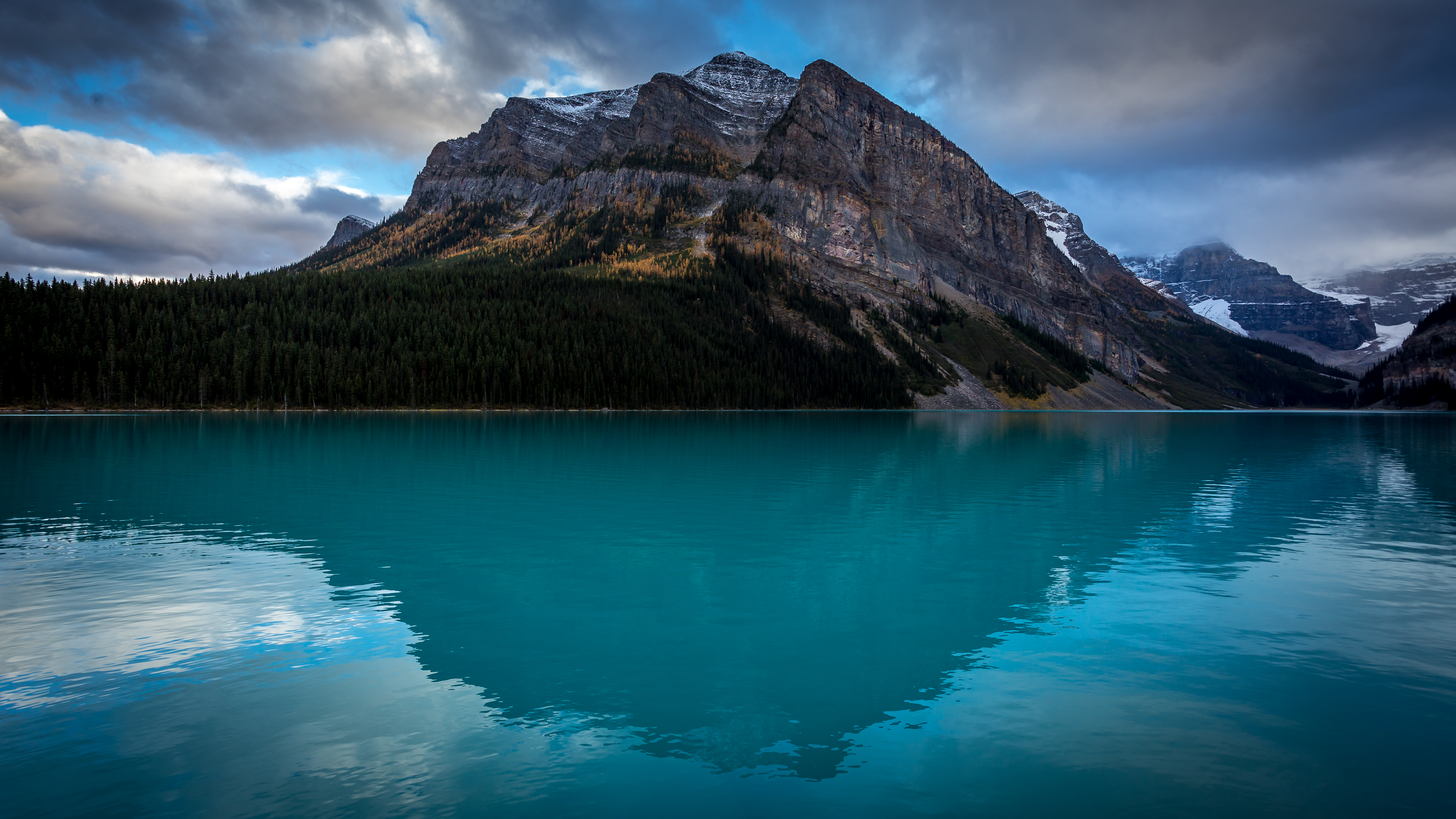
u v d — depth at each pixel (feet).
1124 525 102.06
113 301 497.87
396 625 56.85
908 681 46.57
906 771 35.78
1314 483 153.07
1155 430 381.81
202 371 453.58
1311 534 96.32
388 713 41.60
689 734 39.60
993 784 34.55
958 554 82.94
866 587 68.90
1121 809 32.53
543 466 167.43
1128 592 67.77
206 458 175.52
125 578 69.62
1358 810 32.58
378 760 36.50
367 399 481.87
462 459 179.83
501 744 38.27
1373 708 42.78
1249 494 134.51
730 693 44.65
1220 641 54.24
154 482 135.95
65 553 79.77
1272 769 36.01
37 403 419.33
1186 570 76.18
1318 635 55.57
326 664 48.80
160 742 37.88
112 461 167.43
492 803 32.78
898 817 31.89
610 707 42.70
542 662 49.44
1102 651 52.26
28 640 52.39
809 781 34.81
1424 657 50.93
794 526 99.35
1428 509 117.70
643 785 34.45
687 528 97.09
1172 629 56.85
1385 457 220.23
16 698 42.80
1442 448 255.91
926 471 167.94
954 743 38.58
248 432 268.62
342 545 84.94
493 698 43.70
